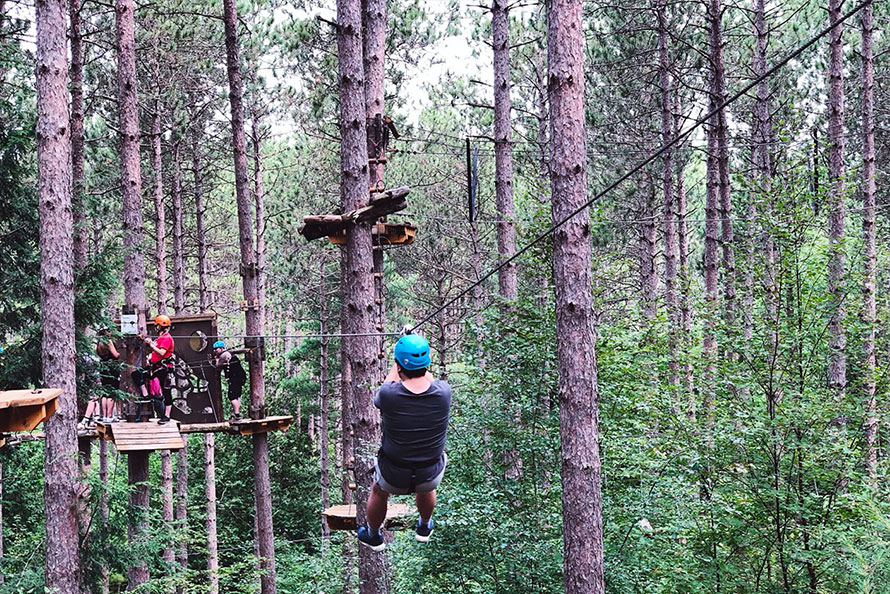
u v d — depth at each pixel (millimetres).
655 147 26500
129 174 15141
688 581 11383
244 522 27047
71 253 11328
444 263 32969
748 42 26453
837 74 15617
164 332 14648
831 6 15727
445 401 4605
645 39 24250
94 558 12578
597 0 22047
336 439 35312
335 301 30297
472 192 12430
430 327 32688
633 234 29719
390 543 11906
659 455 11906
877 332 13242
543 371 11906
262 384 17609
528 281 13664
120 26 15234
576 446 8086
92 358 13633
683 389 13547
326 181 29922
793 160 12227
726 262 14727
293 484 27844
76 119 17078
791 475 11539
